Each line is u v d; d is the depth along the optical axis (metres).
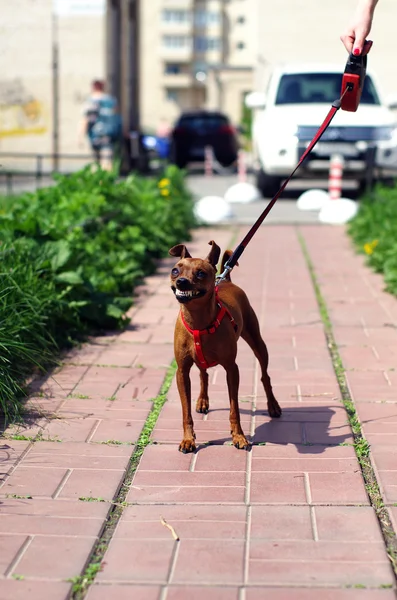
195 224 12.63
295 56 21.73
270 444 4.56
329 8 21.45
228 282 4.85
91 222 8.82
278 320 7.26
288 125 14.26
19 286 6.05
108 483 4.04
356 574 3.22
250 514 3.72
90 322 6.93
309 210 14.53
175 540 3.49
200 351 4.33
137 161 21.94
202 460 4.34
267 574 3.23
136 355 6.23
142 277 9.09
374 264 9.41
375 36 21.67
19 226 7.06
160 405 5.19
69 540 3.48
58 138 21.47
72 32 20.95
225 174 24.50
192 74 72.56
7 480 4.06
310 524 3.62
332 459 4.33
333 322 7.18
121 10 23.22
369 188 13.98
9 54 21.11
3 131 21.45
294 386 5.53
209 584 3.16
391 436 4.62
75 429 4.75
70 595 3.10
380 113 14.37
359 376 5.70
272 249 10.84
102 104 16.98
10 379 5.14
